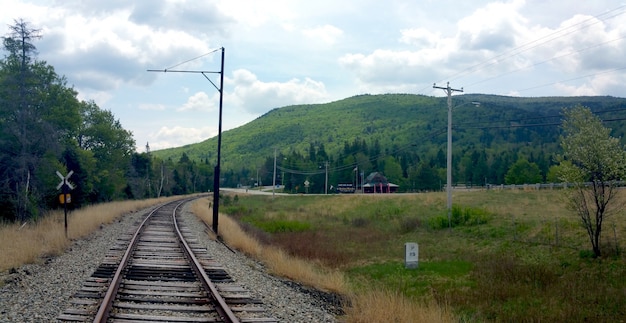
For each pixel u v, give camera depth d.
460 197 49.09
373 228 38.41
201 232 26.70
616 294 15.45
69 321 8.34
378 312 9.93
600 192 21.05
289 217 47.53
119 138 62.06
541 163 102.69
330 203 62.78
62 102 39.00
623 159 20.31
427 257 25.36
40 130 32.84
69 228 22.58
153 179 93.62
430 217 37.38
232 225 30.84
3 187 28.64
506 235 28.20
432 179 104.06
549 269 19.91
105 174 54.81
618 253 20.27
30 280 11.98
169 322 8.45
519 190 49.59
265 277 14.41
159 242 20.72
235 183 187.38
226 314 8.88
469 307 15.13
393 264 22.94
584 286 16.81
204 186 156.50
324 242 30.02
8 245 16.19
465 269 21.52
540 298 15.82
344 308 10.80
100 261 15.17
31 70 33.59
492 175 109.50
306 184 100.88
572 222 27.05
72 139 45.66
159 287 11.44
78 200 41.00
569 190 22.30
